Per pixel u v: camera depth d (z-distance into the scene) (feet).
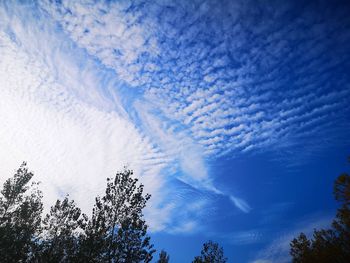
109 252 47.98
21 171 64.59
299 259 58.90
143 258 48.96
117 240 49.49
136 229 50.72
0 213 57.77
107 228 50.88
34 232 57.36
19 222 57.36
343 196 47.52
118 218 52.01
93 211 52.03
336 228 51.49
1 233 52.39
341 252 50.26
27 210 58.80
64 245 53.78
